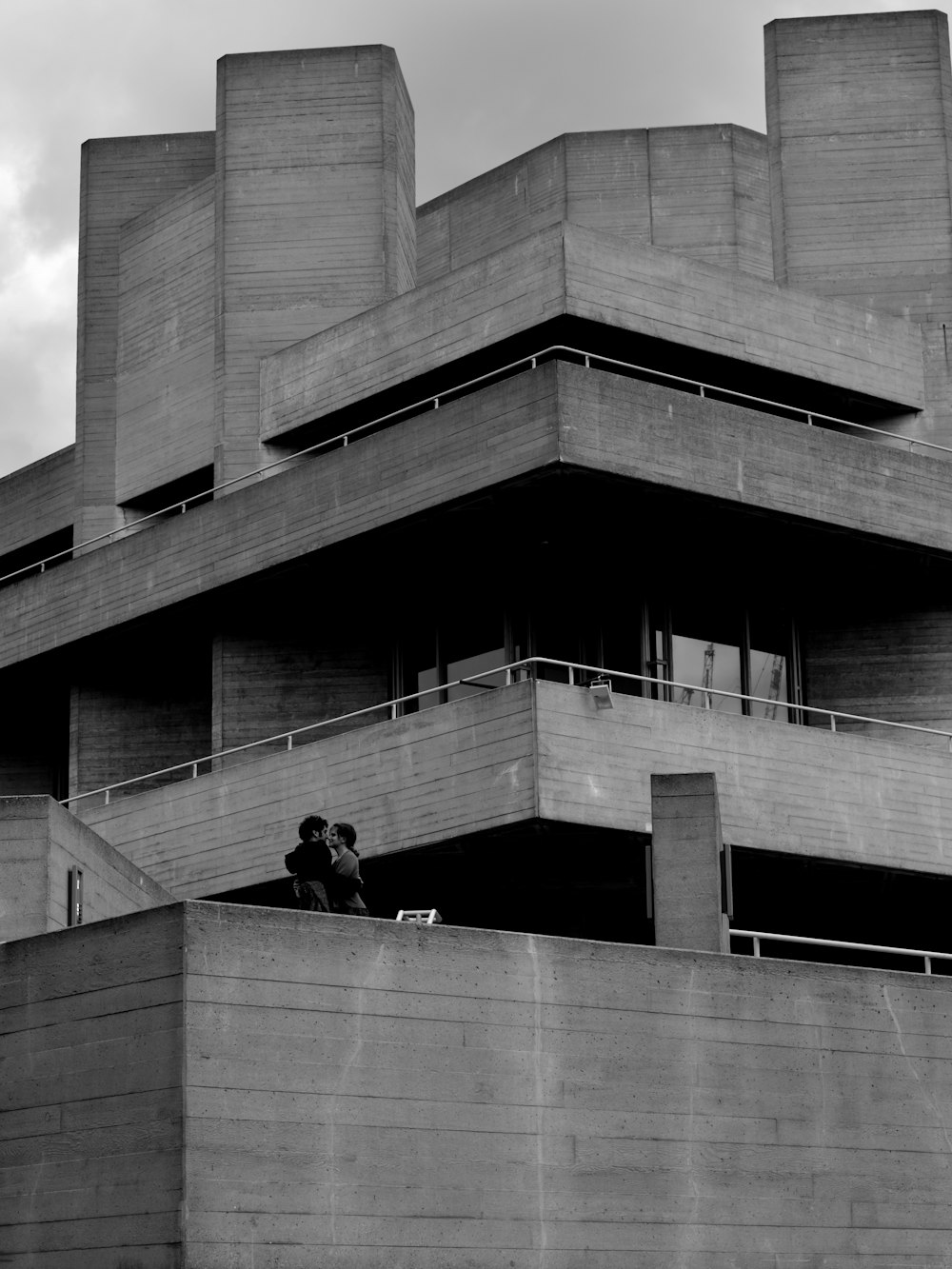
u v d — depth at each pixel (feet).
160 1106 52.31
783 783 89.04
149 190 123.95
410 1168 55.11
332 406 103.14
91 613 108.06
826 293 105.81
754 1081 62.28
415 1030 56.24
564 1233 57.31
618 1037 59.98
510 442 89.56
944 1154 65.46
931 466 97.91
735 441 92.38
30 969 55.88
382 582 100.37
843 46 108.78
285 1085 53.62
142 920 54.08
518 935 59.00
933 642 100.48
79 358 121.90
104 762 112.37
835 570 99.96
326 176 110.63
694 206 122.01
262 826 93.56
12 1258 53.98
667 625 96.68
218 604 103.24
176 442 115.75
